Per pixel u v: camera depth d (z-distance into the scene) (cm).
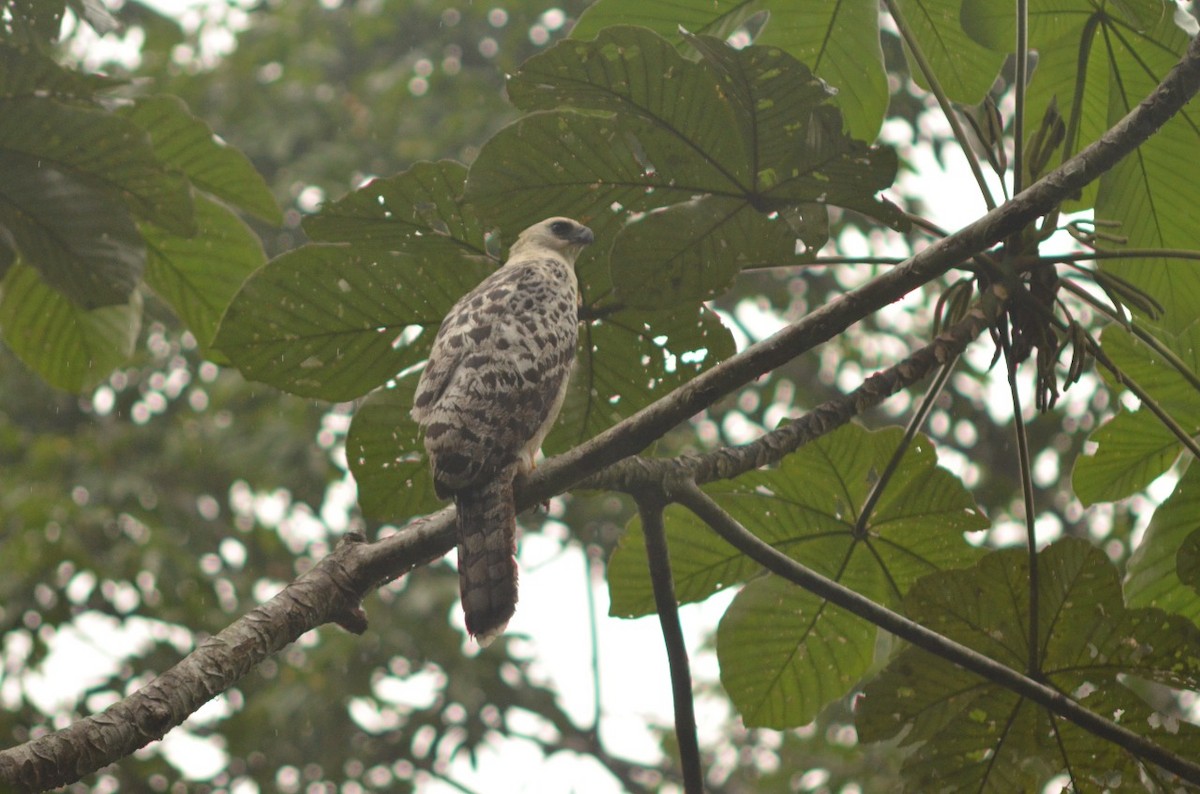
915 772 826
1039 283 786
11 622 1864
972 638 810
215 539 2220
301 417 2180
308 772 2209
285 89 2417
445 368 857
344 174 2269
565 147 776
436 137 2294
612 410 919
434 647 2119
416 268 836
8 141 763
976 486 2236
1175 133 862
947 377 811
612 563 917
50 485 2064
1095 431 905
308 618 664
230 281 949
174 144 897
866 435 870
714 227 763
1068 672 801
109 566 1933
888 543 893
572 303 912
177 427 2245
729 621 916
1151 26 793
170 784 1934
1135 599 870
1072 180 694
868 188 750
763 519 898
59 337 970
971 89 961
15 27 848
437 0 2428
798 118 720
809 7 927
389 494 903
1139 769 802
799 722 941
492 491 809
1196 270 882
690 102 728
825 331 696
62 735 573
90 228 799
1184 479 844
